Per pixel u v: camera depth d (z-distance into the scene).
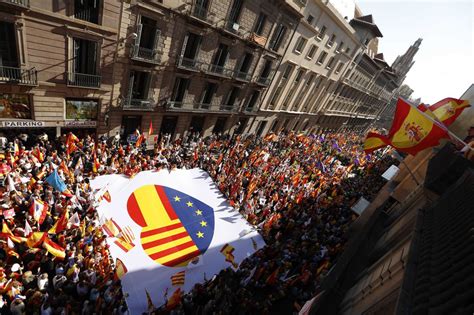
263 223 15.06
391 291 4.29
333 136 53.03
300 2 27.78
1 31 12.95
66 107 16.72
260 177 19.86
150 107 20.84
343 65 45.56
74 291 9.27
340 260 7.21
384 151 50.03
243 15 23.59
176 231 12.01
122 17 16.39
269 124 37.88
